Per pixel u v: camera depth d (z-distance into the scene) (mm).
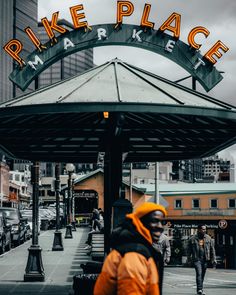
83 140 13352
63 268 21375
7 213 35156
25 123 11117
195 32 12422
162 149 14414
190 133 11758
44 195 161625
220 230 90500
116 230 4715
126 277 4430
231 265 89875
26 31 12031
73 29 12234
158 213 4766
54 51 12164
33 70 12078
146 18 12375
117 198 10688
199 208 92125
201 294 16109
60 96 9719
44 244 36312
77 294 9805
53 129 10500
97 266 11055
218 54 12438
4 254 28516
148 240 4652
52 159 16078
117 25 12312
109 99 9445
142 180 149625
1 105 9922
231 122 10773
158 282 4820
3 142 12922
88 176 81125
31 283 16688
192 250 16188
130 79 10602
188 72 12367
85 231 57750
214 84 12375
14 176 165500
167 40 12391
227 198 90250
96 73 10758
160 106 9414
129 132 11648
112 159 10742
